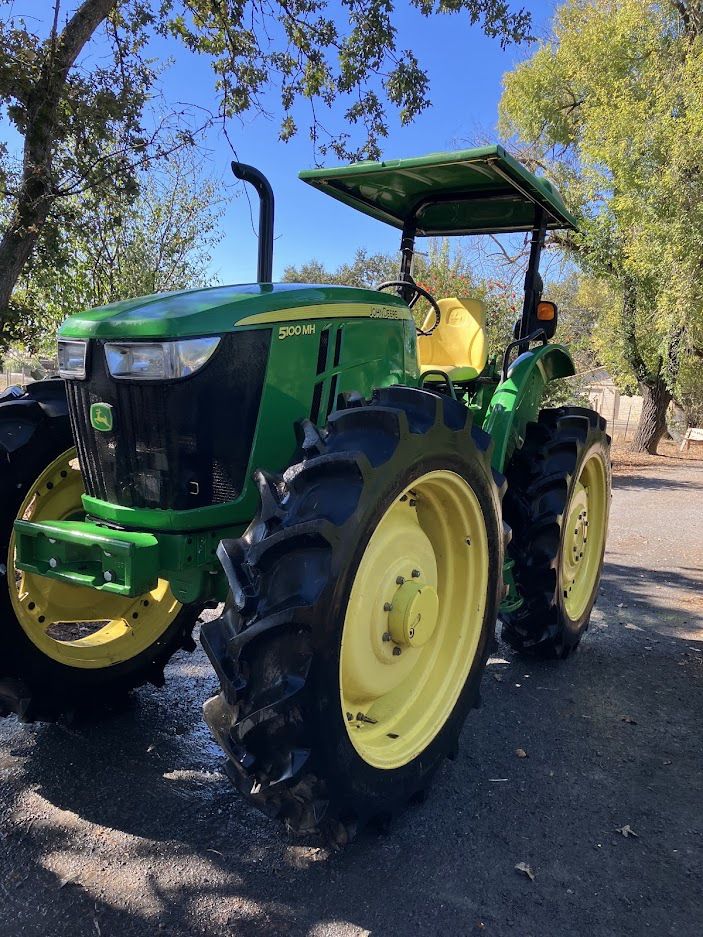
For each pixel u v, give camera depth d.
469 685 2.65
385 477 2.05
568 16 15.69
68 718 2.97
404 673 2.53
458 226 4.55
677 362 15.86
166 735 3.00
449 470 2.37
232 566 2.01
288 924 1.98
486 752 2.95
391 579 2.33
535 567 3.59
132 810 2.47
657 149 12.65
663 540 7.44
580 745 3.02
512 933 1.98
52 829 2.36
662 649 4.17
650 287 14.82
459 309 4.59
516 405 3.44
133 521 2.34
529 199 3.77
